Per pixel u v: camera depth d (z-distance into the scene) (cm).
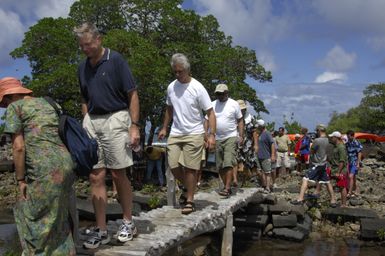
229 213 809
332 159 1277
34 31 1855
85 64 514
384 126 5581
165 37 1989
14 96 446
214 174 1762
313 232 1183
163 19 1903
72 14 1962
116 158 500
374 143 3131
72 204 461
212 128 679
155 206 1285
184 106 664
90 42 487
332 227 1206
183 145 674
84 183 1605
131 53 1745
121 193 520
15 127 419
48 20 1891
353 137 1380
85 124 512
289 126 3778
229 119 880
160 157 1653
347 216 1218
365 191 1549
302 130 1903
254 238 1109
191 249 859
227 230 814
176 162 682
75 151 433
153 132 1948
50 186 415
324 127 1256
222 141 888
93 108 505
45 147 422
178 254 795
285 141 1811
